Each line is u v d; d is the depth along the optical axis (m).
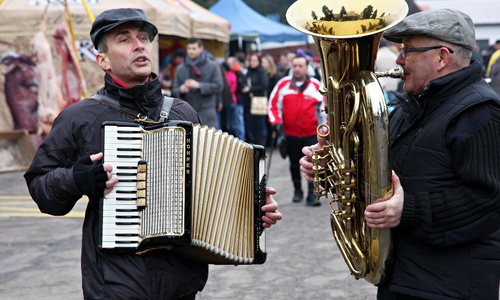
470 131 3.09
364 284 6.16
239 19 22.28
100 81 13.55
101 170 3.24
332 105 3.30
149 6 13.34
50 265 6.87
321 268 6.66
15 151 13.35
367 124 3.06
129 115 3.47
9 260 7.04
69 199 3.35
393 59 9.41
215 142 3.47
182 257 3.52
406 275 3.22
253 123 16.47
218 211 3.48
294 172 9.90
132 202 3.29
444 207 3.09
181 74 11.46
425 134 3.20
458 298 3.13
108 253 3.32
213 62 11.46
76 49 13.30
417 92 3.29
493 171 3.07
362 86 3.10
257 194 3.73
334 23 3.25
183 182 3.26
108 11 3.50
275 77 17.16
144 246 3.29
